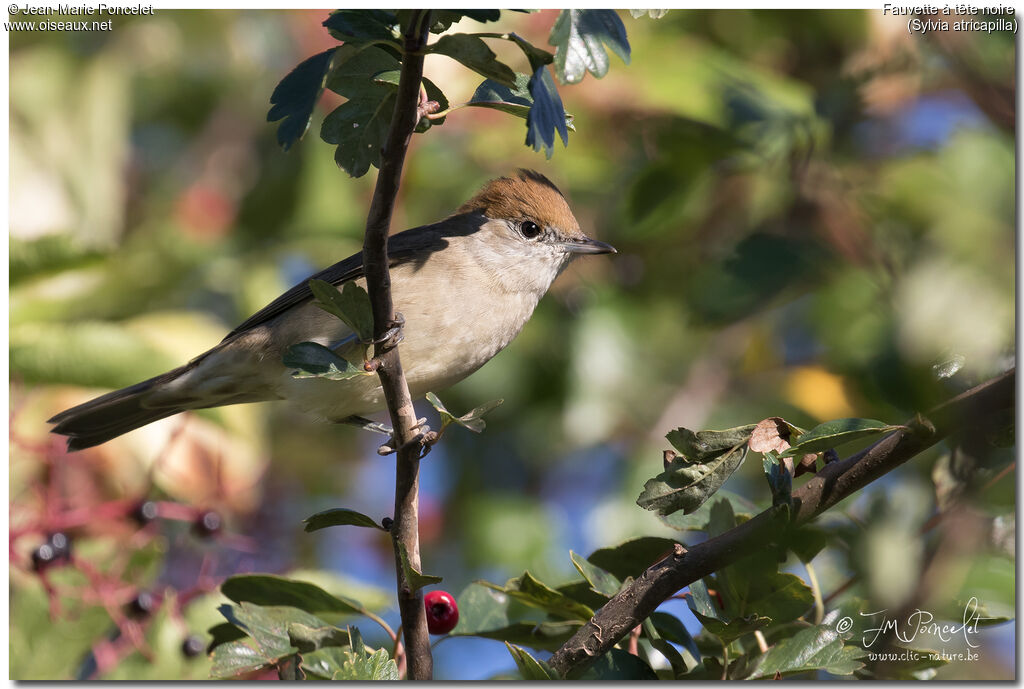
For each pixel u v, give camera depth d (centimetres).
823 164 996
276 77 1397
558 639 653
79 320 984
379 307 571
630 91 1073
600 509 1170
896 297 651
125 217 1349
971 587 575
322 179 1271
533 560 1182
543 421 1173
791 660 542
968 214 752
